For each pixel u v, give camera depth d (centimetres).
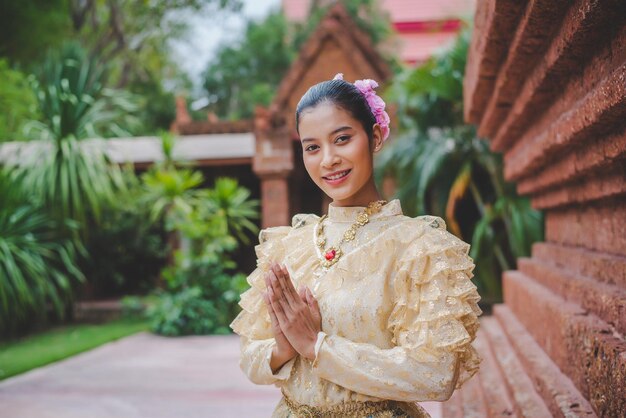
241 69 1975
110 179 1018
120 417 456
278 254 175
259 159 1052
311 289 156
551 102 284
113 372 617
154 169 1027
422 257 146
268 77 1936
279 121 1048
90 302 1239
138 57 1855
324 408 151
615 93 165
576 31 183
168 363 662
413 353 140
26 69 1147
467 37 842
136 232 1095
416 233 151
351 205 165
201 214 928
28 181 896
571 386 249
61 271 966
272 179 1056
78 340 827
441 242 148
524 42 233
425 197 975
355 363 141
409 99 915
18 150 937
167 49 1981
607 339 205
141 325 959
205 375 600
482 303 923
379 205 164
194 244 934
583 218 318
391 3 1956
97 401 503
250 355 163
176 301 866
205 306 865
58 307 891
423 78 864
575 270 321
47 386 557
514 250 822
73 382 573
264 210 1055
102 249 1067
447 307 142
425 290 145
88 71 966
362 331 147
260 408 478
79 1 1719
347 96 155
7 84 986
